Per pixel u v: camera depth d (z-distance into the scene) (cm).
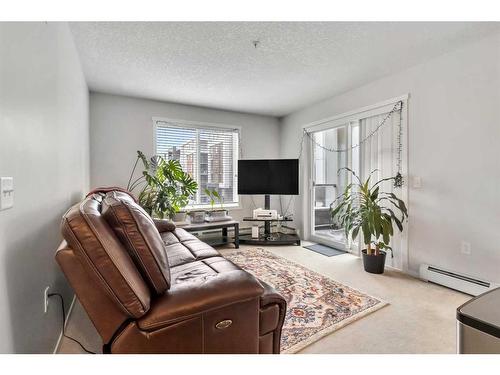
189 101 412
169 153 425
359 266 311
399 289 246
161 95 384
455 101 248
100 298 105
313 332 174
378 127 322
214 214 408
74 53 236
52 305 152
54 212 161
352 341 166
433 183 267
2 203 90
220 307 112
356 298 225
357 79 322
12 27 102
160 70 298
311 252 372
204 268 166
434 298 227
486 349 62
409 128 288
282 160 432
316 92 370
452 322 188
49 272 147
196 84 341
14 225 102
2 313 90
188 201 424
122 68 292
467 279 235
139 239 109
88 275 104
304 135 452
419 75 278
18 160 106
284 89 357
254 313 120
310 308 207
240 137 479
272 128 509
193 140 444
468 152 240
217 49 251
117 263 100
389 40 233
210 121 452
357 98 351
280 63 280
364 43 239
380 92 320
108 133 380
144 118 403
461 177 245
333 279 269
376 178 326
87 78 320
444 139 257
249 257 345
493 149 224
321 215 432
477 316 65
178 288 115
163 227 267
